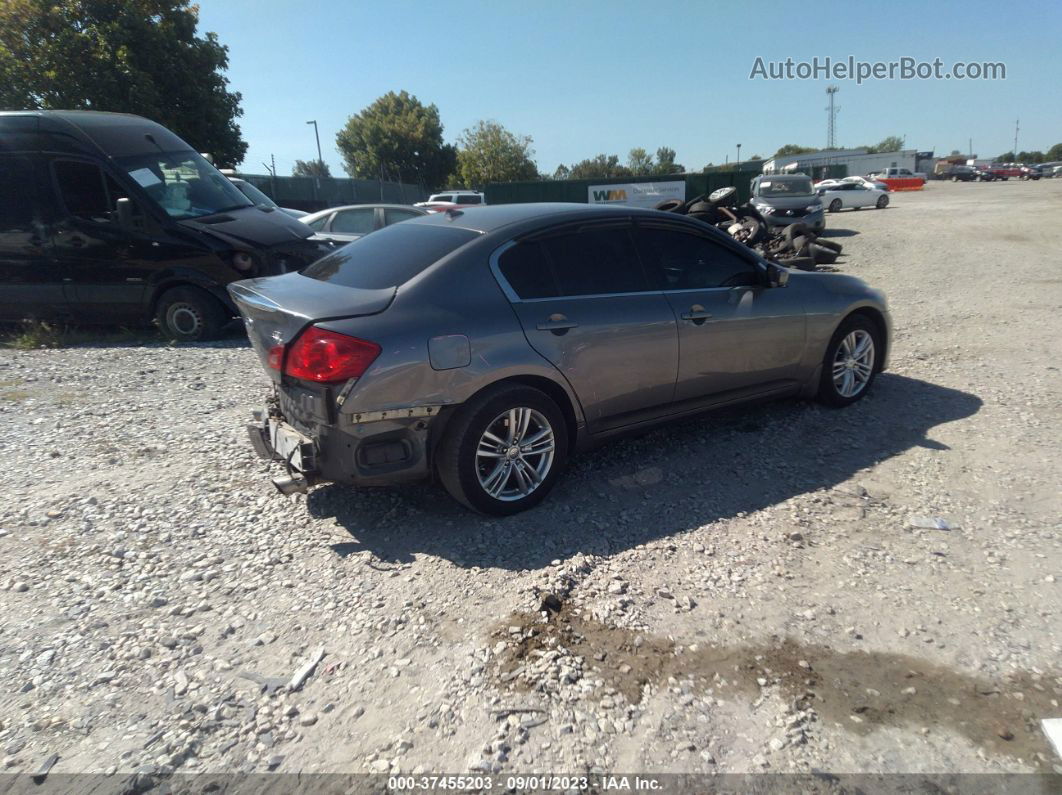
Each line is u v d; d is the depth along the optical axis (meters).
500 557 3.58
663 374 4.45
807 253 9.17
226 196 9.47
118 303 8.76
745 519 3.91
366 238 4.65
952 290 10.79
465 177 65.75
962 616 3.05
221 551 3.69
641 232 4.51
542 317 3.94
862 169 61.66
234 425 5.53
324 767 2.37
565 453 4.12
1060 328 8.08
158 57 23.56
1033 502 4.01
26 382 6.75
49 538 3.82
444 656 2.87
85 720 2.58
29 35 22.11
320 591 3.33
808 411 5.58
